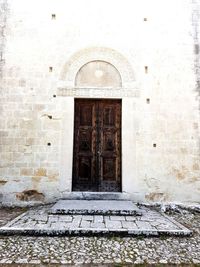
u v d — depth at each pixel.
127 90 7.42
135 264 3.63
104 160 7.41
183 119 7.37
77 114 7.53
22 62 7.40
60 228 4.72
